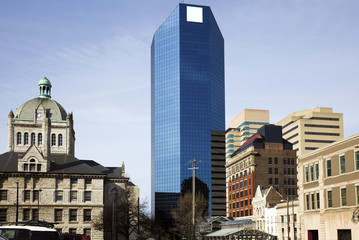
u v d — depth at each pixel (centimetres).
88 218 10544
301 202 6825
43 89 12612
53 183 10506
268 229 10931
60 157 11519
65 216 10412
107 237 10838
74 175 10625
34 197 10338
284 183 14762
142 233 11375
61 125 11881
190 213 13188
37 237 2978
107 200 11269
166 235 14838
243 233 7775
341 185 5644
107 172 11762
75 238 4734
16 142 11438
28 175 10375
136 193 11731
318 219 6241
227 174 17188
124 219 10262
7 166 10512
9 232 2964
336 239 5706
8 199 10188
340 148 5712
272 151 14912
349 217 5422
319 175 6209
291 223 9112
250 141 15625
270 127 15350
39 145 11550
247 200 14788
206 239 9406
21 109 11931
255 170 14562
